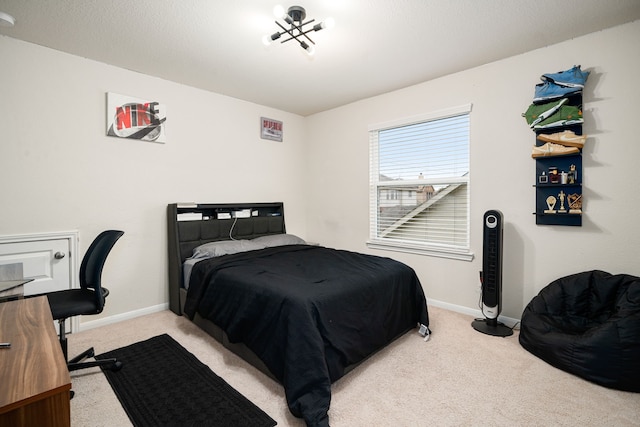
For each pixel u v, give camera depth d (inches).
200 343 93.6
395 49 99.3
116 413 62.3
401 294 95.5
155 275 121.8
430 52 101.4
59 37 90.7
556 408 63.3
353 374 76.4
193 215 127.3
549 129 95.7
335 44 96.0
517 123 104.0
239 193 149.3
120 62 107.6
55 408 28.7
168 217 123.7
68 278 100.2
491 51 100.8
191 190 131.8
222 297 88.5
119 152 111.7
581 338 74.6
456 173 121.5
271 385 72.2
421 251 130.3
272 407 64.5
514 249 105.4
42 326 42.4
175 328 105.0
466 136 118.5
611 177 87.6
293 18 78.1
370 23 84.3
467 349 89.0
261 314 74.5
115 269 111.7
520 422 59.4
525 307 103.3
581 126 90.7
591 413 61.7
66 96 100.1
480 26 85.9
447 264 122.6
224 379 74.5
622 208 86.3
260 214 158.1
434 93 124.3
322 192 172.2
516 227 105.0
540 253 100.3
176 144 126.6
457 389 70.1
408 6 76.6
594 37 89.1
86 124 104.1
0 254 88.6
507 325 106.8
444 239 126.2
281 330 68.1
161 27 85.7
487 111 110.4
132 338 96.7
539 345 82.8
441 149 125.3
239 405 64.7
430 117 125.0
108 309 110.2
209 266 100.9
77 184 102.7
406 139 136.4
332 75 120.4
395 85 131.3
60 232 98.4
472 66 112.3
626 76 84.8
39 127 95.3
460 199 121.5
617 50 85.8
